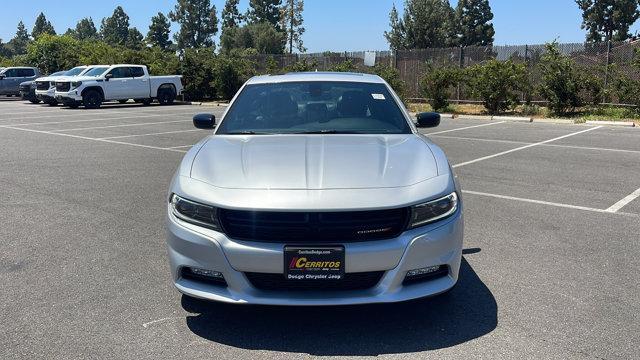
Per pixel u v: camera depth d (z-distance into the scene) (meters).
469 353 3.19
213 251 3.28
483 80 19.02
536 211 6.30
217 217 3.30
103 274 4.46
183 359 3.15
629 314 3.67
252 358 3.16
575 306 3.80
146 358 3.17
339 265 3.17
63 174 8.74
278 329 3.51
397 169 3.55
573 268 4.52
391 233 3.26
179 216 3.47
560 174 8.45
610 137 12.91
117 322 3.61
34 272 4.51
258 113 4.77
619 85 16.80
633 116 16.66
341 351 3.24
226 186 3.40
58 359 3.15
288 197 3.22
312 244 3.17
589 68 17.97
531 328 3.49
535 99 20.50
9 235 5.52
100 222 5.97
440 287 3.38
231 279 3.26
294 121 4.65
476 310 3.76
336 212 3.18
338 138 4.23
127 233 5.57
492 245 5.11
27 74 34.31
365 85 5.15
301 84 5.13
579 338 3.35
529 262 4.66
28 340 3.38
